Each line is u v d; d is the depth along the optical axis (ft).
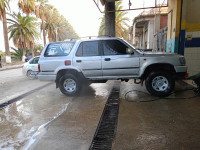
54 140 8.39
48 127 9.92
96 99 15.51
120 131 9.00
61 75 16.92
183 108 12.14
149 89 14.73
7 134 9.25
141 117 10.76
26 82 27.04
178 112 11.42
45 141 8.33
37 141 8.37
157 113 11.36
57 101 15.42
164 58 14.12
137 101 14.17
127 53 14.90
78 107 13.44
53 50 16.47
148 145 7.61
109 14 28.09
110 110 12.51
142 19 50.16
